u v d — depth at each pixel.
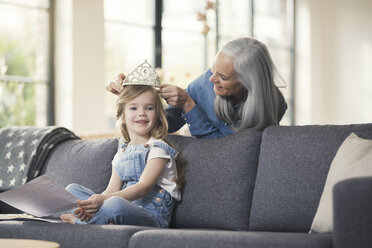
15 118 5.24
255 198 2.21
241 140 2.34
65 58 5.48
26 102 5.33
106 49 6.16
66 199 2.06
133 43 6.49
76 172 2.76
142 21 6.61
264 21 8.97
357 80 9.32
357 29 9.32
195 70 7.47
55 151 2.97
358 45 9.31
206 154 2.40
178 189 2.39
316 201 2.04
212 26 7.86
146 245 1.76
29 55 5.36
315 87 9.50
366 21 9.25
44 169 2.94
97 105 5.66
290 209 2.09
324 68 9.59
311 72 9.44
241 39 2.47
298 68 9.53
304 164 2.12
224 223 2.26
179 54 7.18
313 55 9.47
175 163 2.41
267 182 2.19
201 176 2.37
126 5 6.39
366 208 1.50
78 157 2.81
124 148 2.50
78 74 5.49
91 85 5.61
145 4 6.64
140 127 2.39
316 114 9.52
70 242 1.91
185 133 4.73
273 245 1.59
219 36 7.97
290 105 9.53
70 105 5.45
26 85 5.33
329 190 1.91
